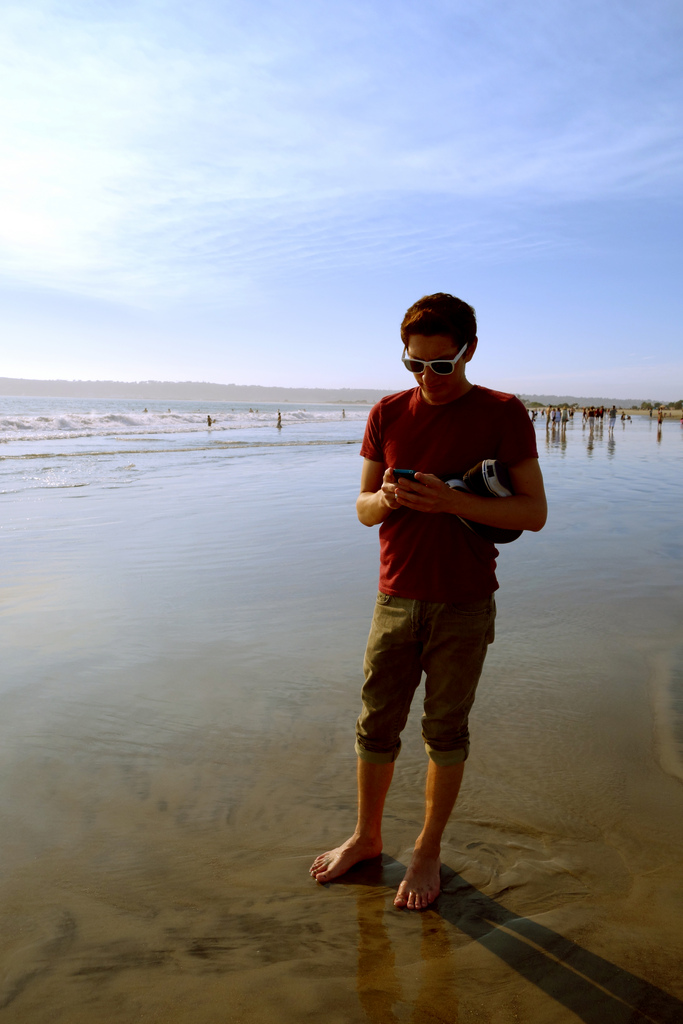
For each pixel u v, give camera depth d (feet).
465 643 6.57
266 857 7.11
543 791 8.33
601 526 26.76
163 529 26.05
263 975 5.46
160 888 6.56
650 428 167.53
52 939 5.82
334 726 10.10
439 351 6.23
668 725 10.00
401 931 6.03
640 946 5.75
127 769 8.79
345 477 47.03
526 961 5.62
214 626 14.53
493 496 6.16
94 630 14.23
